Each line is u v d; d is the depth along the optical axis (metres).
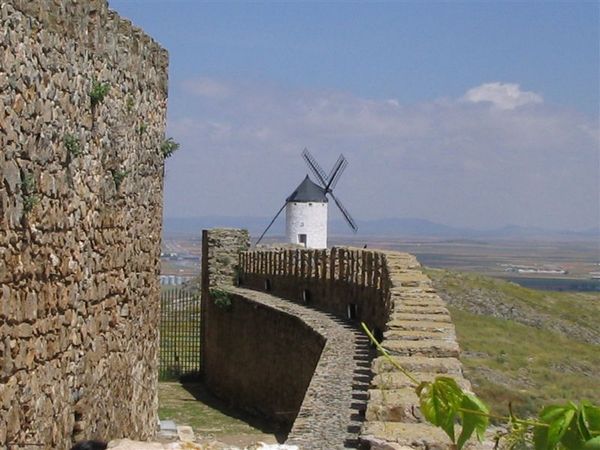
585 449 4.83
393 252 23.59
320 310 27.23
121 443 8.16
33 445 11.73
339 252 26.81
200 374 36.16
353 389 15.66
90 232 14.26
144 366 18.47
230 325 32.56
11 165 10.82
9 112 10.71
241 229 37.84
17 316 11.13
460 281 44.81
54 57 12.28
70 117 13.06
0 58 10.41
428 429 9.84
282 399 25.98
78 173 13.52
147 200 18.22
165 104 19.39
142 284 18.03
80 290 13.77
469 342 32.62
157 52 18.55
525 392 25.48
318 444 11.91
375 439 9.52
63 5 12.62
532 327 39.06
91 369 14.44
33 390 11.73
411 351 13.93
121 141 15.98
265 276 34.25
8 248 10.79
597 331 40.84
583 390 26.83
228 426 26.30
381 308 21.42
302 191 55.00
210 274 37.16
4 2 10.52
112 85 15.29
